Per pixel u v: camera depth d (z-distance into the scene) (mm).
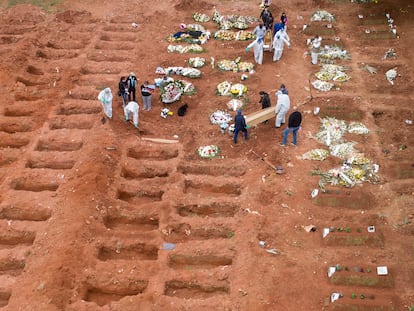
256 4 25562
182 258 12594
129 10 24891
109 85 19156
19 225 13258
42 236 12773
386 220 13391
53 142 16312
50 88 18938
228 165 15344
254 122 16406
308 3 25203
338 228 12914
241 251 12516
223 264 12633
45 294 11227
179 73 19750
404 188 14344
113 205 13867
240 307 11133
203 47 21859
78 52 21281
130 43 21984
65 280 11648
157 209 13820
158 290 11562
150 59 20859
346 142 16188
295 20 23828
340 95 18438
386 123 17188
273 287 11578
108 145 15820
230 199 14141
